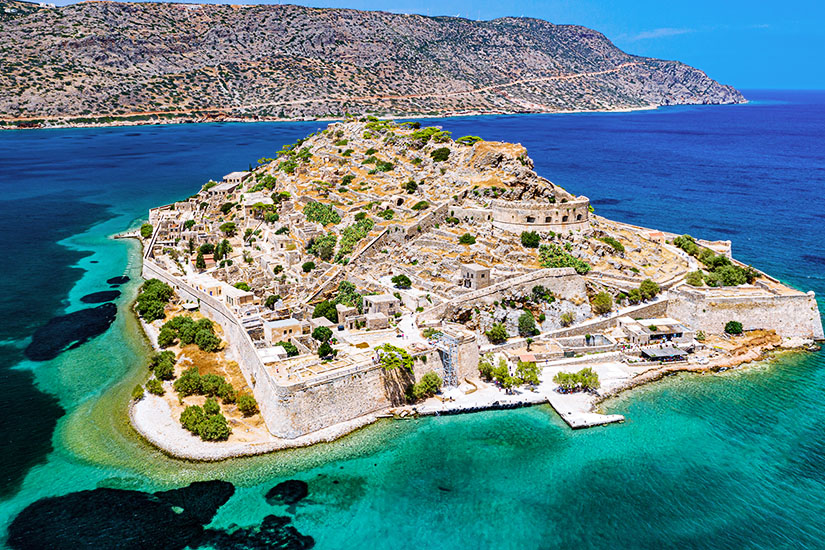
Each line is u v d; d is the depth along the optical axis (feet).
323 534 310.45
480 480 351.87
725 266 585.63
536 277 522.47
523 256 562.66
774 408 417.90
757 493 341.82
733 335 512.22
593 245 590.96
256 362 415.85
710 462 366.43
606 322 510.99
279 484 343.46
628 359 473.67
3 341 511.81
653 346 487.20
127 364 470.80
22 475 344.49
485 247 579.07
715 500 337.31
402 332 469.57
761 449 377.30
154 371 453.58
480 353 473.67
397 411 410.72
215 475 348.38
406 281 544.62
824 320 543.39
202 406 407.03
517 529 317.63
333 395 389.39
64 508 321.11
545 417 411.13
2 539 300.40
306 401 378.94
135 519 314.76
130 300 607.37
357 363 408.26
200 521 315.17
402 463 363.97
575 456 372.38
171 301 587.27
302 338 458.50
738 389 440.86
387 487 344.08
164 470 350.84
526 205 606.55
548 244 582.35
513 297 517.14
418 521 321.52
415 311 510.58
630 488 346.54
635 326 500.74
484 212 637.71
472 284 514.27
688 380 452.76
